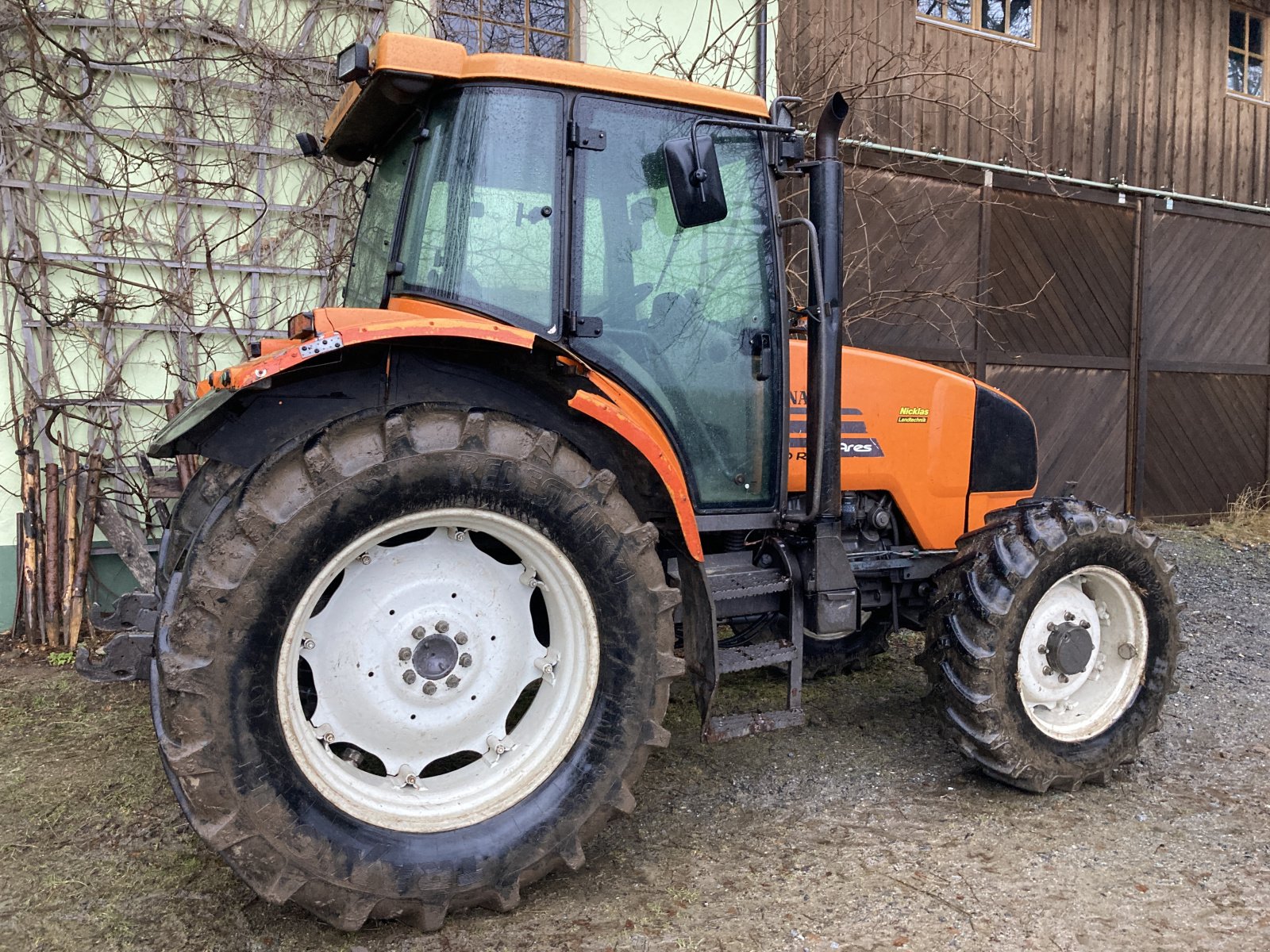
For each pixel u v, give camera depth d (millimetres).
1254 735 3314
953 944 1993
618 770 2148
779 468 2689
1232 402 8203
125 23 4480
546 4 5371
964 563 2820
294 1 4766
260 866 1839
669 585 2498
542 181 2357
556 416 2307
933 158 6531
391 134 2750
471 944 2004
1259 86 8273
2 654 4105
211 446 2061
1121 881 2271
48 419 4445
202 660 1788
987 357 6953
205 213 4707
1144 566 2879
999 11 6906
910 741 3250
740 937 2025
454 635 2129
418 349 2168
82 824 2557
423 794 2092
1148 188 7598
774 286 2674
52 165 4414
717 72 5691
